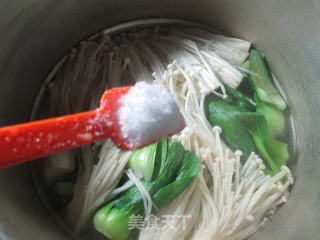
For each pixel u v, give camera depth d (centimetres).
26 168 16
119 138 10
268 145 19
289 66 20
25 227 12
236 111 18
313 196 16
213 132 18
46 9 16
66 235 15
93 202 15
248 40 22
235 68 20
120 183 16
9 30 15
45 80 19
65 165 16
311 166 18
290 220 16
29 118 18
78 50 20
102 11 19
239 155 17
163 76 18
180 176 15
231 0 19
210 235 15
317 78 18
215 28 22
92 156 16
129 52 20
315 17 17
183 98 18
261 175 17
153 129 10
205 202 16
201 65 19
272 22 19
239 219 16
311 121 19
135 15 21
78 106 17
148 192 15
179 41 21
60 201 16
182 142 16
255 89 20
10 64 16
